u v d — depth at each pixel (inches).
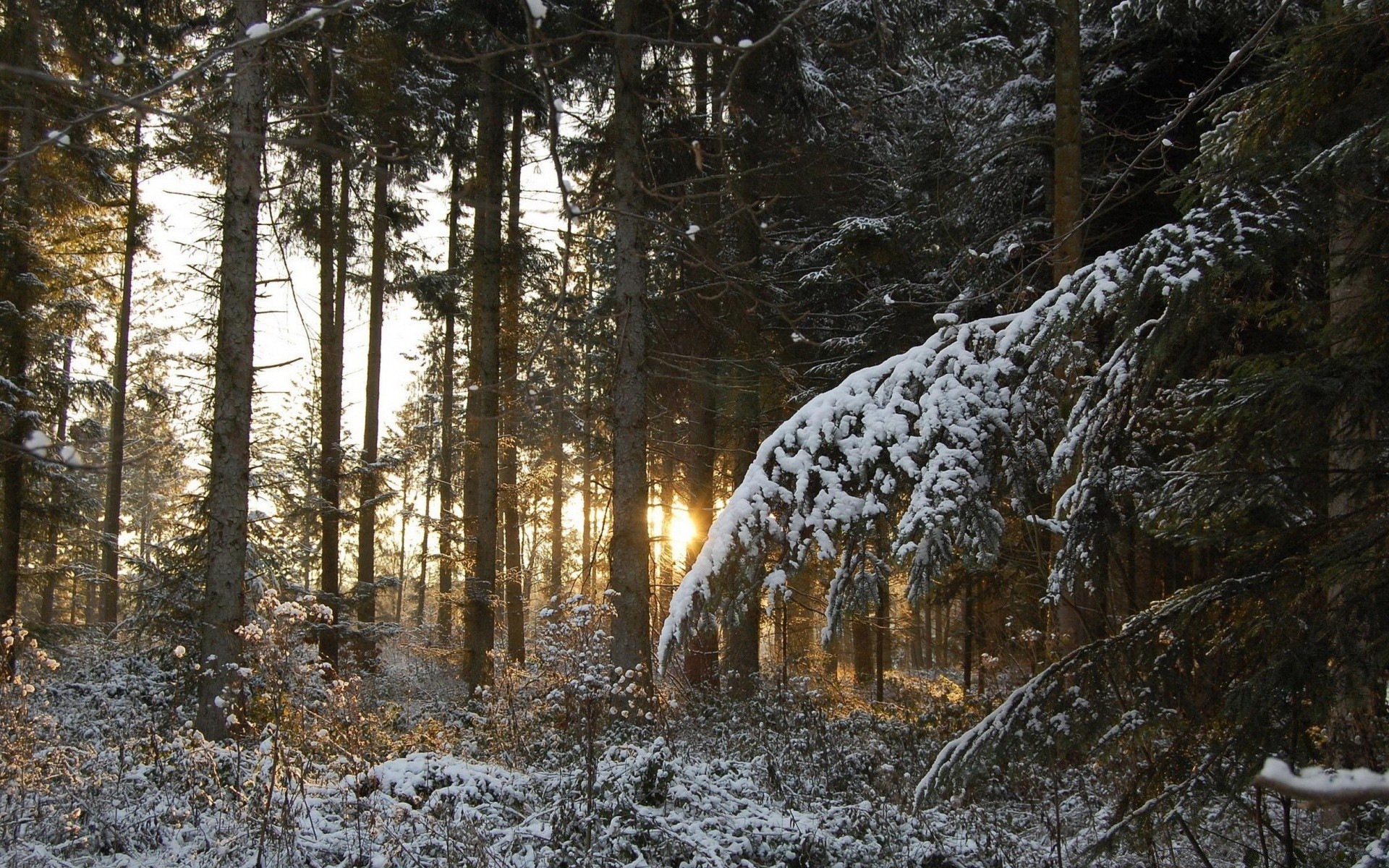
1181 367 195.8
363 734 260.1
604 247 527.5
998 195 486.3
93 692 424.8
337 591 554.9
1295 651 165.9
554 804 216.4
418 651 725.9
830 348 526.3
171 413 521.0
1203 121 210.7
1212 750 173.5
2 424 452.1
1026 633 302.0
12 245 455.2
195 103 305.1
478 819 204.8
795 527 183.6
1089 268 186.9
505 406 565.9
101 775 220.5
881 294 485.7
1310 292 208.5
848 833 227.0
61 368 519.8
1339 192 177.5
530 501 839.1
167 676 473.4
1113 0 424.5
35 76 68.1
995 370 187.8
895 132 551.2
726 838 206.2
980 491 178.2
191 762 227.0
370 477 603.8
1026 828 253.0
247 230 350.9
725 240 532.4
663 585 538.6
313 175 587.8
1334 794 38.4
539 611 230.2
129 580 488.7
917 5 407.5
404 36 415.5
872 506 181.0
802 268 538.3
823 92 486.0
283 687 225.6
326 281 584.1
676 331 531.2
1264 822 180.4
